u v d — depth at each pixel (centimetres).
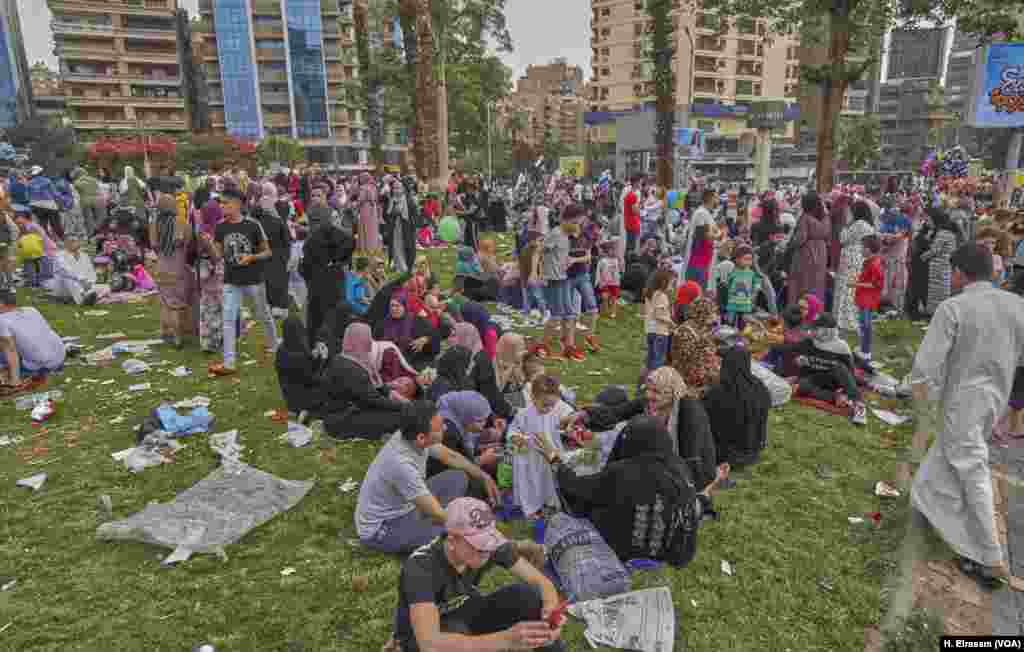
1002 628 376
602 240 1250
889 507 515
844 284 1012
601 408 582
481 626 299
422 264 821
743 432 573
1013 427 629
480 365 595
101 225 1356
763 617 393
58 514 480
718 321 987
